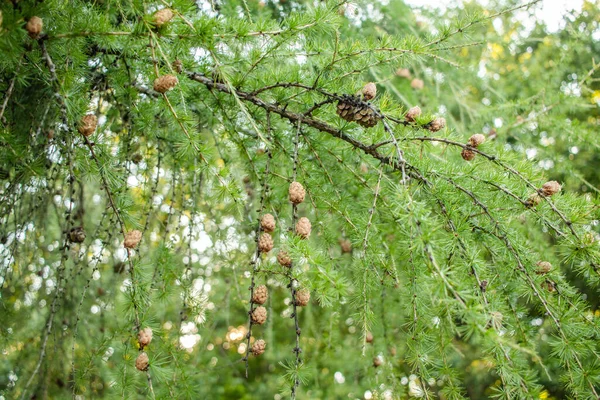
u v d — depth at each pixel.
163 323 1.89
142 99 1.33
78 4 1.04
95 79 1.23
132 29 1.04
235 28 1.02
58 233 1.69
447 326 1.04
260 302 0.99
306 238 0.97
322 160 1.24
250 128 1.25
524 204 1.03
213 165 1.04
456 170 1.07
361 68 1.10
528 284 1.06
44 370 1.39
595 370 0.98
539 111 1.75
